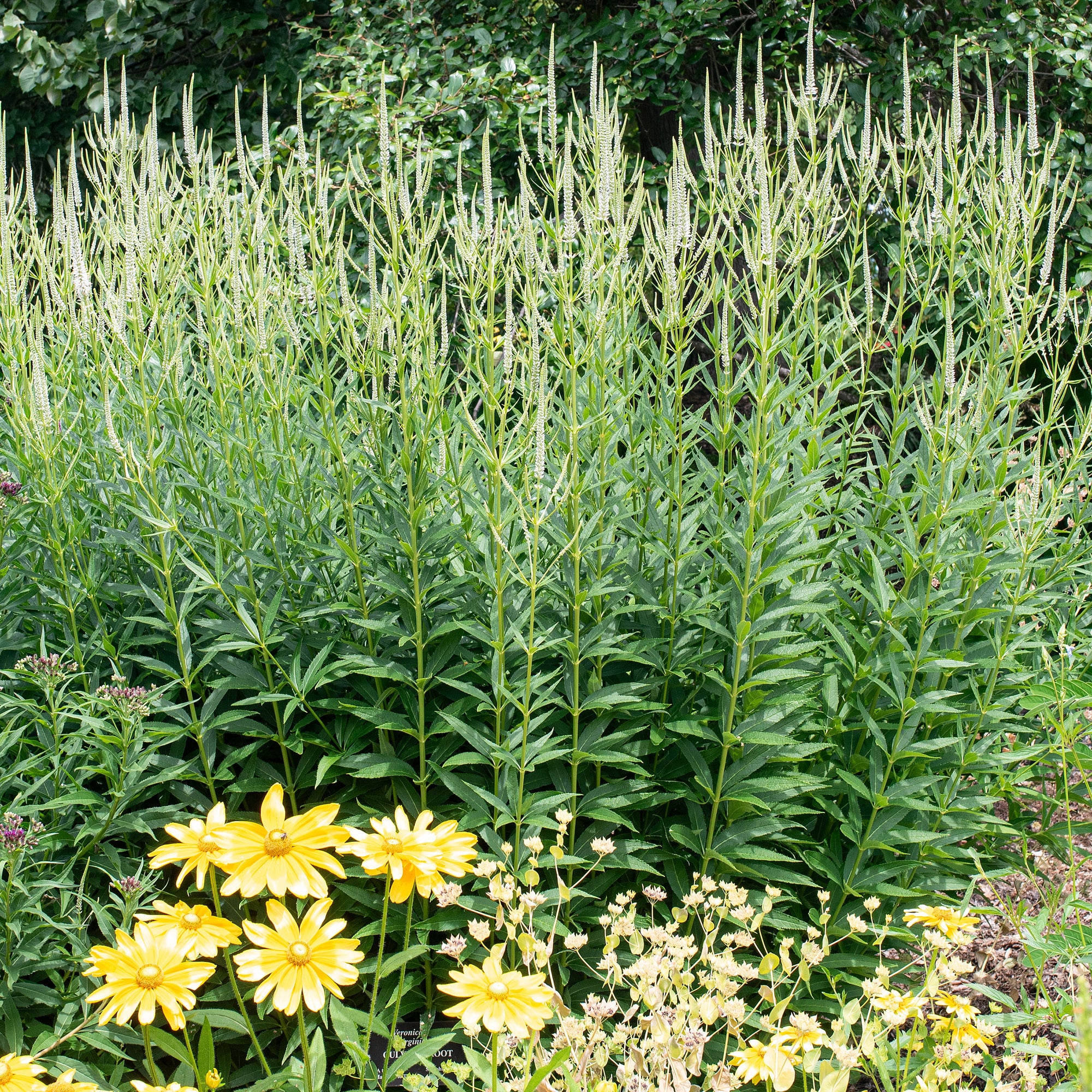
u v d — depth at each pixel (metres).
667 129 7.22
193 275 3.49
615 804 2.76
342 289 2.96
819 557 3.23
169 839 2.84
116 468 3.06
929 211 3.35
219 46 8.44
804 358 3.25
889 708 2.97
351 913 2.85
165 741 2.75
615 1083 2.23
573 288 3.45
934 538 2.93
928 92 6.43
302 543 2.97
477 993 1.69
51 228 3.85
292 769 3.04
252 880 1.71
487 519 2.62
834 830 3.04
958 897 3.16
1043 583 3.49
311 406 3.59
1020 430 4.02
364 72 6.61
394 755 2.86
